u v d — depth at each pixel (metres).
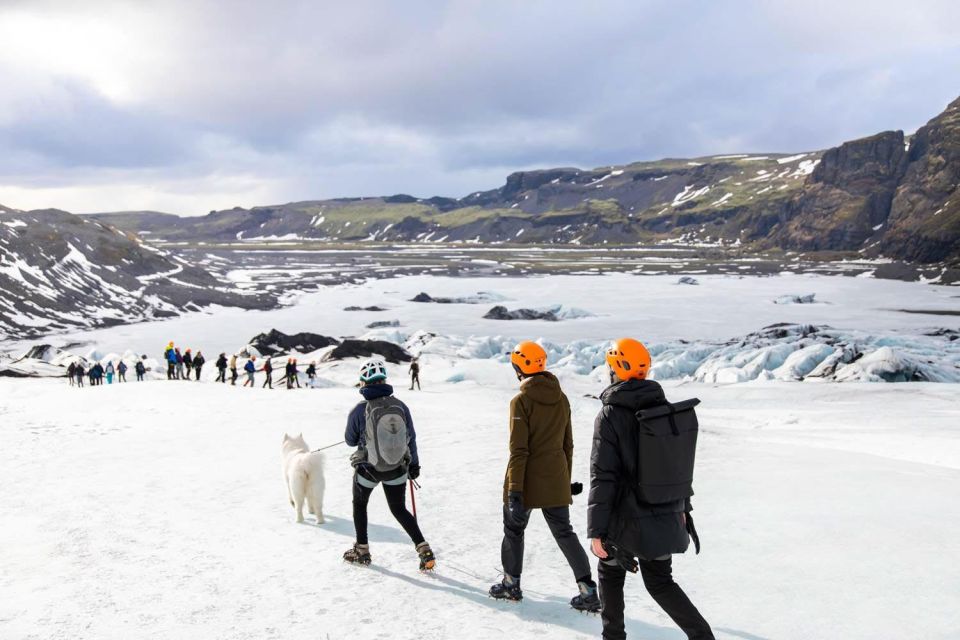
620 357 3.80
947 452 14.17
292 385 36.00
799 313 92.00
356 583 5.51
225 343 71.06
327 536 7.02
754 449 12.66
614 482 3.71
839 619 4.51
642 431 3.62
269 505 8.53
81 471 11.05
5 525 7.77
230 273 167.75
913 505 7.61
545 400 4.81
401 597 5.17
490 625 4.59
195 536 7.14
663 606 3.80
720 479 9.40
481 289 133.50
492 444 12.74
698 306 101.81
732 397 30.16
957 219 182.88
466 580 5.52
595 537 3.68
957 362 42.31
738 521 7.03
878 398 27.52
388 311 99.94
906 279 147.88
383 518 7.71
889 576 5.27
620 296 117.94
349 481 9.96
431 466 10.67
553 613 4.79
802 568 5.52
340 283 144.88
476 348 56.06
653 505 3.66
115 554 6.54
